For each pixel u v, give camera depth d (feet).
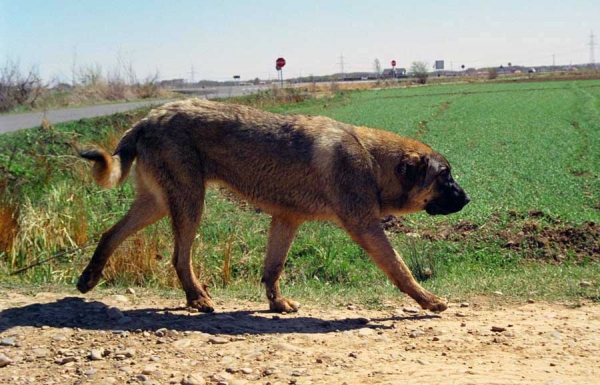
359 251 38.86
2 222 34.01
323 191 24.54
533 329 22.56
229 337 20.84
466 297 27.71
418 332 21.97
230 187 24.89
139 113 84.58
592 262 36.47
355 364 18.88
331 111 125.90
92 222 39.88
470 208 45.91
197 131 23.93
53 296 24.71
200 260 35.94
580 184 54.95
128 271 32.94
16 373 17.74
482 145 80.48
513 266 36.29
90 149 22.98
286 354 19.47
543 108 132.87
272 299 25.05
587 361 19.45
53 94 138.62
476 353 20.07
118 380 17.40
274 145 24.30
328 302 26.94
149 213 24.76
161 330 20.76
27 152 52.90
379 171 25.32
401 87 250.37
